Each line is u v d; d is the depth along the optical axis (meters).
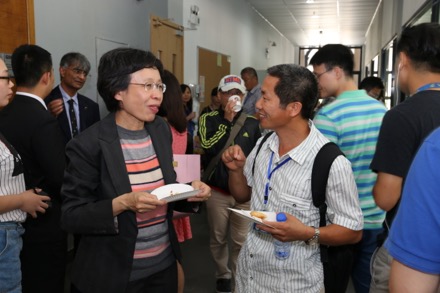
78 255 1.27
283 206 1.27
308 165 1.24
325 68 1.79
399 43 1.34
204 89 6.58
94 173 1.21
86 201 1.22
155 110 1.24
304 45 15.64
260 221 1.15
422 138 1.20
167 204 1.35
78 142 1.21
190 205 1.43
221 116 2.61
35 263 1.84
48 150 1.78
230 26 7.88
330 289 1.35
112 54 1.21
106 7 3.75
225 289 2.67
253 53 9.75
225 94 2.57
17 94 1.84
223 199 2.55
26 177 1.79
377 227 1.68
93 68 3.59
